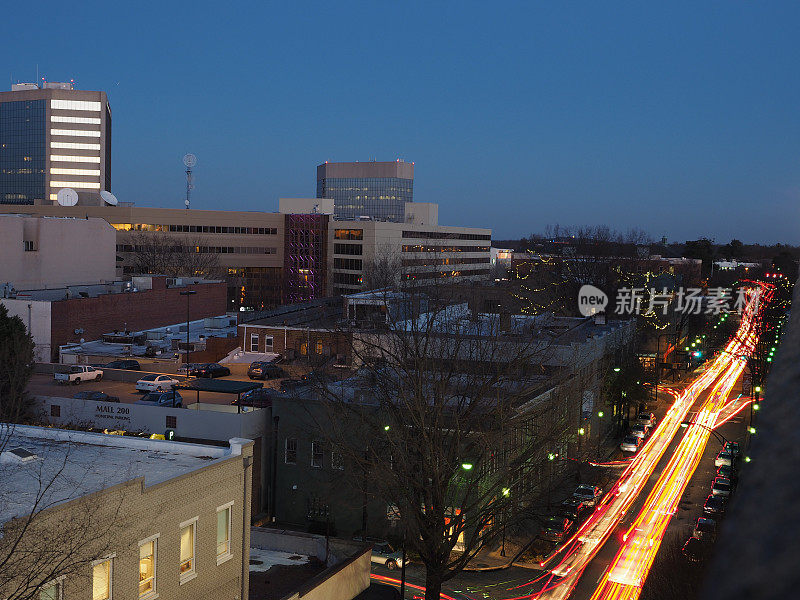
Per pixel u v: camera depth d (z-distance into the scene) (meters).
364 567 30.98
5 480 20.98
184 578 21.95
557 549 40.41
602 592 34.09
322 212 175.12
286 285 171.50
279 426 43.03
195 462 24.19
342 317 65.31
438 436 29.61
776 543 0.77
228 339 76.56
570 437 41.22
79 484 20.83
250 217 167.00
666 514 46.94
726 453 59.91
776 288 80.50
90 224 91.06
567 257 117.06
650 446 67.31
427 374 33.72
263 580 28.25
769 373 1.32
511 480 31.88
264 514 43.06
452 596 34.00
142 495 20.34
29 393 50.59
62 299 77.19
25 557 16.50
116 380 64.56
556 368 50.56
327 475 41.91
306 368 57.19
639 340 92.31
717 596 0.77
